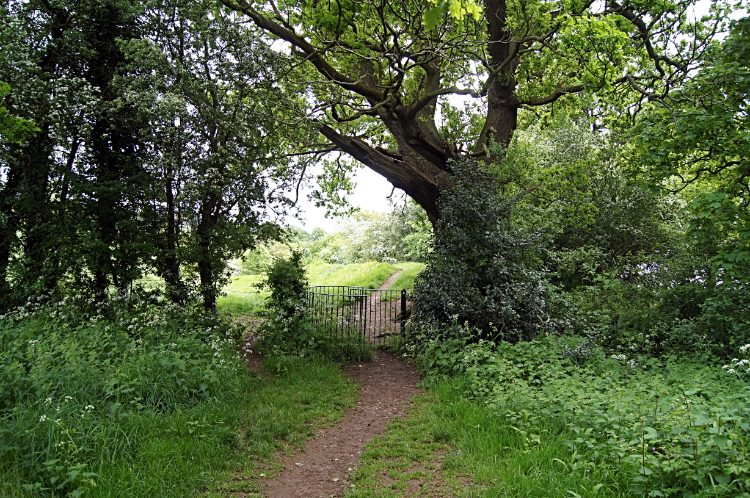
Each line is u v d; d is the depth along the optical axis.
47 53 9.56
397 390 8.14
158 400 5.82
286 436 5.83
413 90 14.49
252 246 10.58
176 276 9.94
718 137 7.78
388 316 15.46
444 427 5.85
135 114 9.61
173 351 6.80
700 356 7.61
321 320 10.70
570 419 5.07
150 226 9.77
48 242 9.14
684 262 9.90
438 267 10.21
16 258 9.36
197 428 5.35
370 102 13.98
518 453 4.65
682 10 10.98
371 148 13.30
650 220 13.34
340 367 9.61
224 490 4.37
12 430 4.26
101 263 9.16
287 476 4.78
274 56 10.09
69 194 9.38
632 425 4.53
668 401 4.83
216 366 6.96
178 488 4.21
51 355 5.88
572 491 3.75
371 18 12.58
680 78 10.29
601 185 14.41
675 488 3.58
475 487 4.27
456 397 7.00
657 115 8.45
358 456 5.34
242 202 10.16
